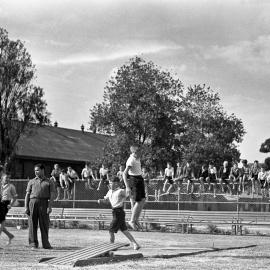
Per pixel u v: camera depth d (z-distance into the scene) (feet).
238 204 100.89
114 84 179.73
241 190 104.22
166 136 178.19
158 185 108.78
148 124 174.60
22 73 206.69
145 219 106.63
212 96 251.60
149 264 46.70
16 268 43.14
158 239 80.38
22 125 207.62
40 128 250.57
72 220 109.09
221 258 52.65
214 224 102.58
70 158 229.25
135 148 54.03
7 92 205.05
